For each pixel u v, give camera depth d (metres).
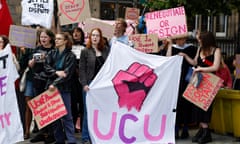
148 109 7.18
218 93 8.28
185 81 7.90
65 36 7.21
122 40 7.79
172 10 7.93
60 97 7.06
